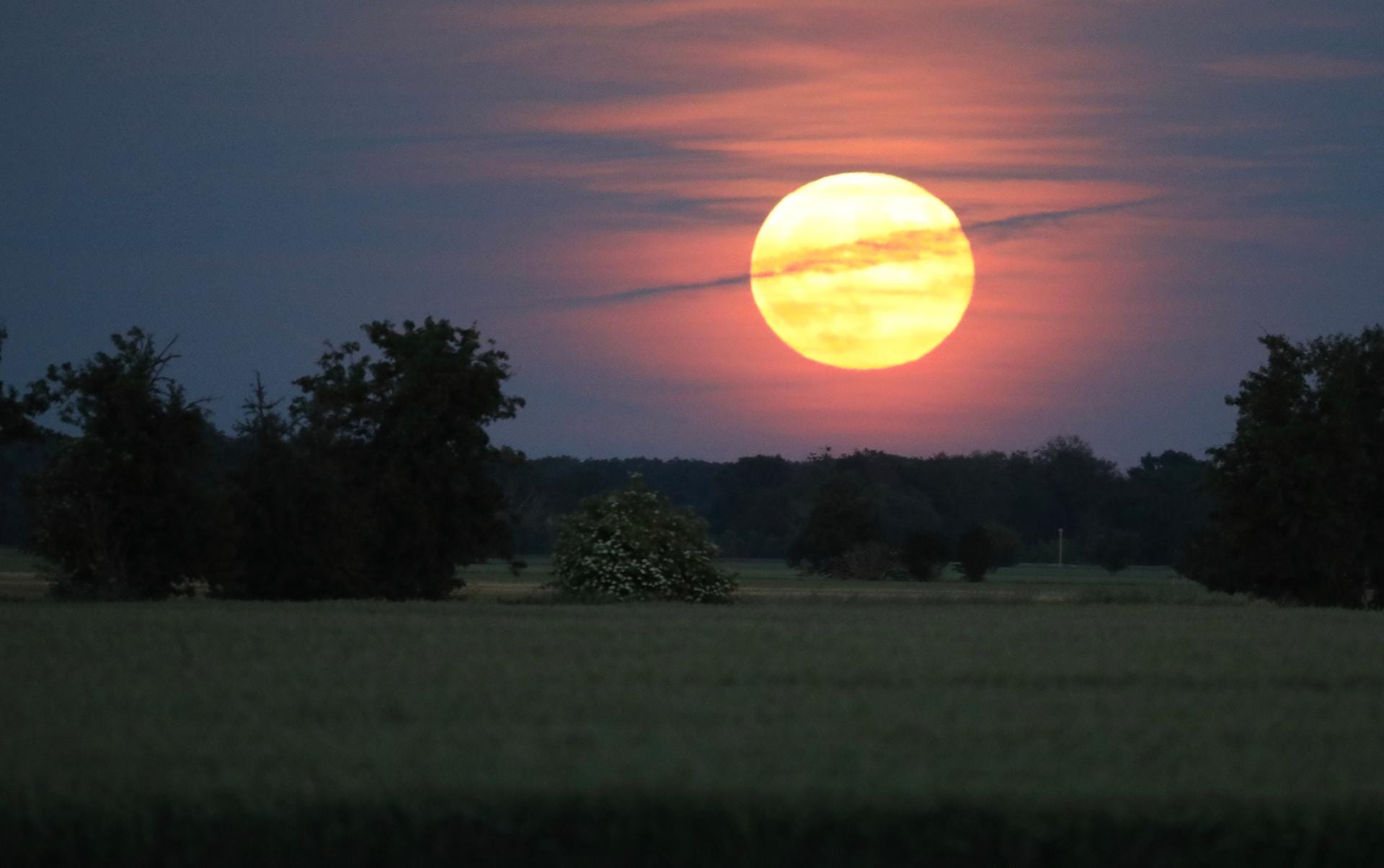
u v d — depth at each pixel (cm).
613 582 17362
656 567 17450
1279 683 7962
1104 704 7094
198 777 5441
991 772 5531
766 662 8656
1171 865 5084
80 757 5744
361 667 8288
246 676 7862
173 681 7656
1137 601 18725
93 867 5194
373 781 5353
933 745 6025
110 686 7456
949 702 7038
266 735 6175
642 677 7975
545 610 13925
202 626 10862
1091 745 5981
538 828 5156
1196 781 5394
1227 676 8150
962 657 8931
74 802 5219
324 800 5216
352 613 12838
